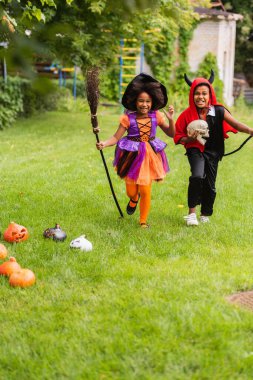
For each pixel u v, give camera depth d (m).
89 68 4.87
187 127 5.12
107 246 4.59
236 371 2.43
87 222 5.39
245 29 30.67
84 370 2.44
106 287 3.63
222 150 5.36
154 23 13.70
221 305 3.20
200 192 5.25
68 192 6.76
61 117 17.38
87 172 8.13
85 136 13.37
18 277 3.68
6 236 4.74
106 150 10.55
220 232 5.06
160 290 3.48
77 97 22.66
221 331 2.80
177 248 4.54
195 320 2.90
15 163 9.20
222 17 22.81
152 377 2.36
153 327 2.86
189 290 3.46
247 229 5.18
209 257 4.33
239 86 27.89
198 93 5.11
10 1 1.36
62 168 8.48
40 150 10.96
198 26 23.17
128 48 19.89
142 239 4.79
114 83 23.62
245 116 20.98
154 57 23.36
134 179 5.10
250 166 9.08
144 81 5.09
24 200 6.32
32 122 15.92
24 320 3.12
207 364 2.46
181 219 5.59
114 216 5.64
